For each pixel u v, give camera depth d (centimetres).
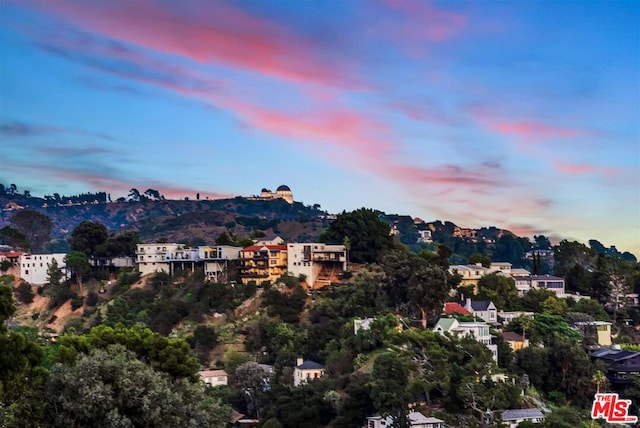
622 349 15538
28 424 5697
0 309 6153
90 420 5981
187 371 8100
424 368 12244
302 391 12525
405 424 10531
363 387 11769
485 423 11094
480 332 14062
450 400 11681
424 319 15425
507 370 13362
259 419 12750
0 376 5756
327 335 15350
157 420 6188
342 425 11531
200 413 6619
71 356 6856
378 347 13975
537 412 11419
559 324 16062
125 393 6144
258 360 15775
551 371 13562
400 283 16912
